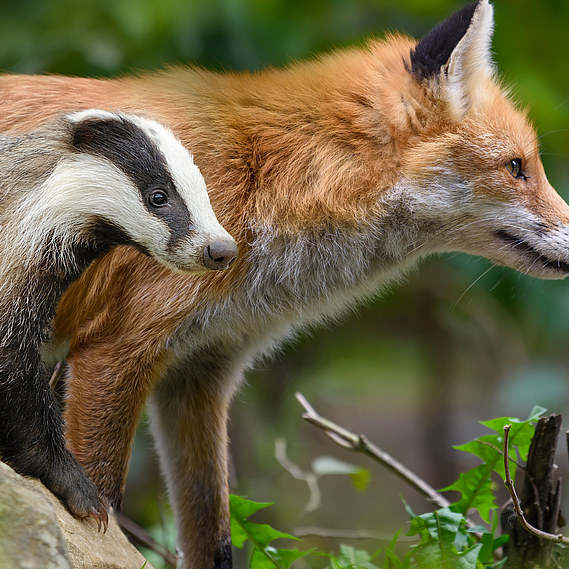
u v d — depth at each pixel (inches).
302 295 366.0
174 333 329.4
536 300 666.8
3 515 201.3
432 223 374.3
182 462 378.3
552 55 709.3
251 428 795.4
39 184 267.6
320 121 353.7
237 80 364.2
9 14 631.2
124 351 318.3
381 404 1344.7
